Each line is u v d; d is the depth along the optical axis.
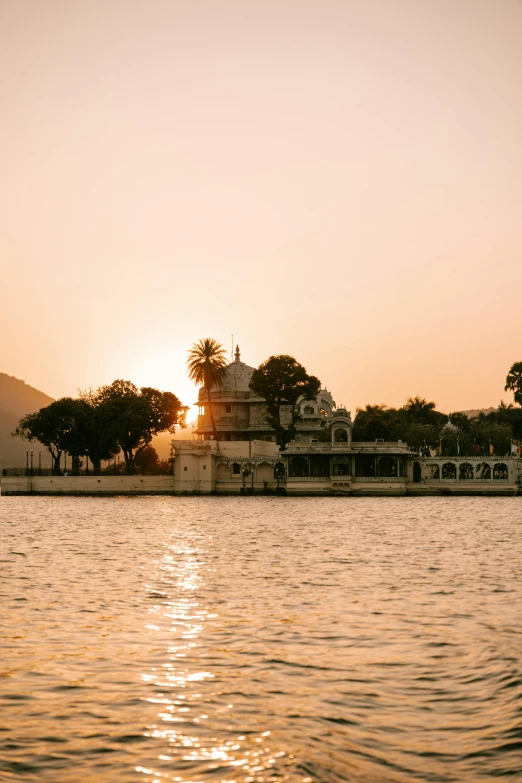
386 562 62.16
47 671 30.81
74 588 49.28
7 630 37.31
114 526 99.06
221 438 196.38
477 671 30.52
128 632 36.97
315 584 50.84
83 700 27.70
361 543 77.19
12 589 48.81
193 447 166.50
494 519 105.69
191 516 114.50
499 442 192.62
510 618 39.56
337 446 160.88
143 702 27.53
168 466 191.00
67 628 37.78
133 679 29.89
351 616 40.28
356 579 52.97
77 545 76.75
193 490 166.50
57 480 172.38
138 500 156.38
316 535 85.62
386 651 33.41
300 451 161.25
